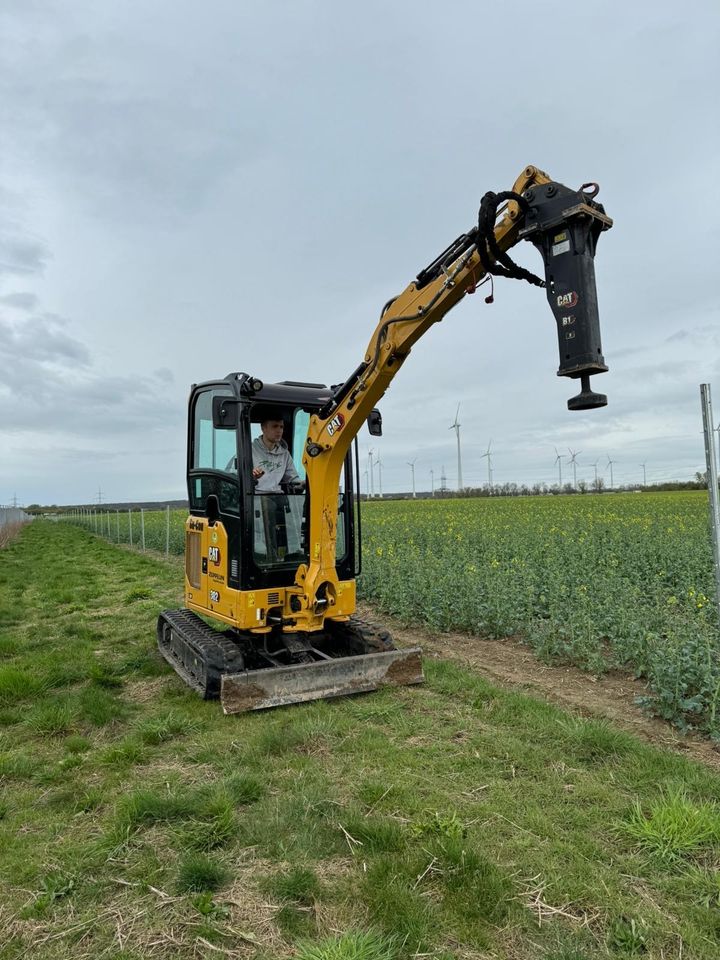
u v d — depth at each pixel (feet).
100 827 13.33
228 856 12.12
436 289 17.31
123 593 43.57
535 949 9.62
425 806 13.64
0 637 29.91
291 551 22.06
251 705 19.22
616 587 30.30
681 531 53.52
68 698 20.98
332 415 20.26
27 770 15.97
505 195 14.73
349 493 22.95
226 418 20.72
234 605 21.20
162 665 25.11
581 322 13.85
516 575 34.14
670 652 18.99
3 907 10.80
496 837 12.44
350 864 11.78
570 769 15.23
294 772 15.42
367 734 17.42
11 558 69.26
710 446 16.93
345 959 9.14
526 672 23.43
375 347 18.72
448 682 21.35
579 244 14.06
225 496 22.08
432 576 32.24
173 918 10.41
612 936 9.82
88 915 10.50
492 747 16.46
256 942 9.86
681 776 14.61
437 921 10.17
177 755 16.83
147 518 118.52
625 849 12.11
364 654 22.16
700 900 10.58
